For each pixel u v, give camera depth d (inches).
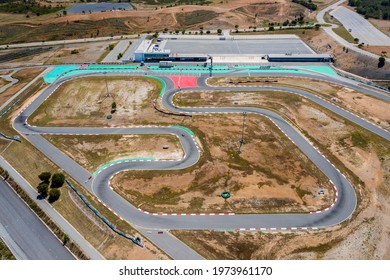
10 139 2546.8
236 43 4534.9
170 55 3978.8
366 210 1859.0
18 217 1865.2
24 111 2935.5
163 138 2506.2
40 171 2212.1
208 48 4365.2
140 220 1806.1
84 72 3745.1
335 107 2883.9
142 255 1593.3
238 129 2591.0
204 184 2053.4
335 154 2316.7
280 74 3609.7
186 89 3275.1
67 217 1845.5
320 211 1854.1
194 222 1788.9
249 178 2095.2
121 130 2620.6
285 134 2527.1
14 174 2198.6
